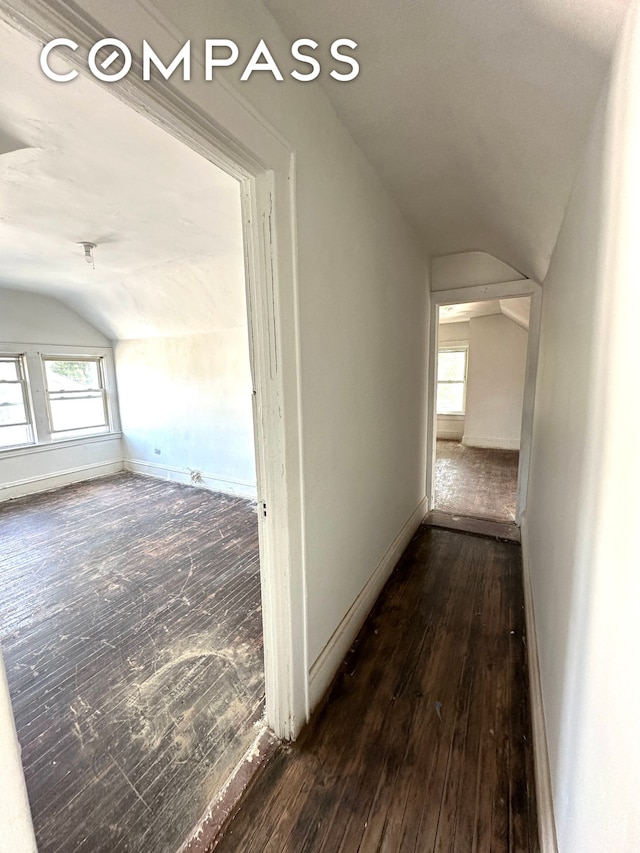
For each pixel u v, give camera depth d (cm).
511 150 136
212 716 158
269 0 99
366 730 149
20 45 104
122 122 144
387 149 167
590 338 105
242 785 129
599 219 96
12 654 196
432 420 356
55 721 157
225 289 373
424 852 111
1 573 279
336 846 112
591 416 99
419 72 115
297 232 127
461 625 209
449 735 146
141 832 118
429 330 339
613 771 65
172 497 452
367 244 188
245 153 104
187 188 198
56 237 272
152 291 413
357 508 197
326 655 168
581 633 95
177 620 222
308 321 139
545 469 198
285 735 145
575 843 85
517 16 80
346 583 188
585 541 98
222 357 450
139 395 535
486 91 112
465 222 245
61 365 505
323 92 135
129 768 137
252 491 451
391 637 200
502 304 482
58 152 164
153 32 74
